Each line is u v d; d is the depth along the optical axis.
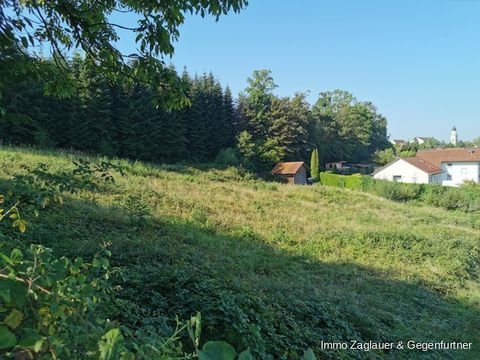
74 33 3.91
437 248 13.16
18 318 1.11
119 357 1.20
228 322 4.39
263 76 48.69
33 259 1.37
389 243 13.19
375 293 8.43
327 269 9.70
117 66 4.00
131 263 6.43
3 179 9.55
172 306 4.74
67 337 1.24
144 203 12.15
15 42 3.10
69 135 29.94
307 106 52.53
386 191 30.39
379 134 77.56
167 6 3.46
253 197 19.89
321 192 25.67
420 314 7.73
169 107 3.96
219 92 43.47
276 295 6.38
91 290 1.52
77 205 9.72
